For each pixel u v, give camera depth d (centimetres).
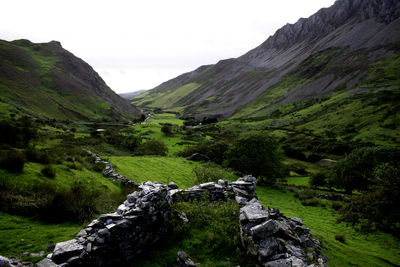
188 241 1262
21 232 1109
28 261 866
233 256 1155
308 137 15575
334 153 12269
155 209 1273
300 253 1127
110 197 1912
